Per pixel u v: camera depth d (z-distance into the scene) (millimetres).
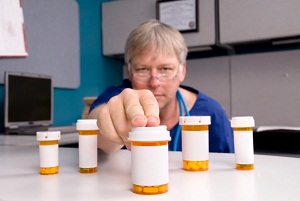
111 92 915
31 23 1586
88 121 412
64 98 1824
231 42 1746
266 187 309
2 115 1414
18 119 1309
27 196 289
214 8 1787
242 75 1839
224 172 396
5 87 1253
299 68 1678
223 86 1895
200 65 1969
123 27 2086
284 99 1715
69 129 1220
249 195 279
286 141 1376
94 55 2096
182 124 423
